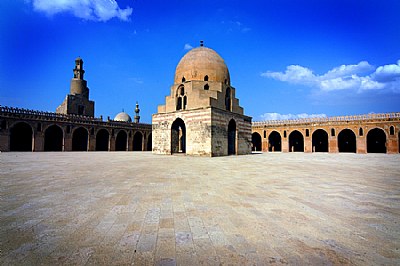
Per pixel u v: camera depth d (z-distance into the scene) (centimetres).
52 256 367
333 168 1611
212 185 941
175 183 981
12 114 3609
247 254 375
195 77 3212
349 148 5431
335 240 431
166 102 3341
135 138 5869
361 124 4350
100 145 5259
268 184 972
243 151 3556
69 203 668
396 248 400
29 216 555
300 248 398
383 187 922
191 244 409
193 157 2698
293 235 453
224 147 3042
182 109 3131
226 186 923
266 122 5450
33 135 3803
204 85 3138
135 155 3036
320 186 936
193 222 518
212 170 1433
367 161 2300
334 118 4634
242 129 3538
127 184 955
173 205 650
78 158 2419
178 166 1653
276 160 2334
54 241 421
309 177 1174
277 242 421
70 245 405
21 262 349
